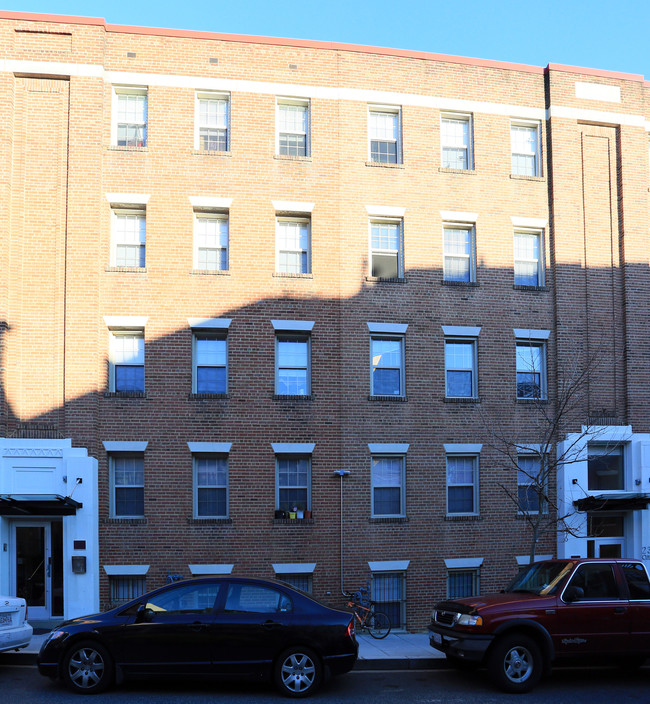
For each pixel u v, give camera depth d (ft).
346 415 59.77
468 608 37.52
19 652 42.11
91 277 57.36
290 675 34.53
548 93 67.00
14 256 56.65
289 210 61.21
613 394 64.90
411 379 61.36
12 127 57.82
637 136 68.18
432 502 60.34
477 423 62.08
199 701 33.47
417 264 62.75
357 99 63.41
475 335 63.00
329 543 58.13
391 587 59.11
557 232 65.36
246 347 59.26
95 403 56.29
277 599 35.68
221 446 57.88
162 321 58.59
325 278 61.05
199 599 35.42
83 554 54.39
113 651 34.42
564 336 64.44
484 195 64.85
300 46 63.05
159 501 56.70
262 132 61.67
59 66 58.85
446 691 36.37
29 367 56.13
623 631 37.35
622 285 66.49
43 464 55.01
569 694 35.81
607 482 64.64
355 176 62.64
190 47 61.57
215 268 60.64
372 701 34.09
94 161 58.49
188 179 60.18
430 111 64.69
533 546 51.21
